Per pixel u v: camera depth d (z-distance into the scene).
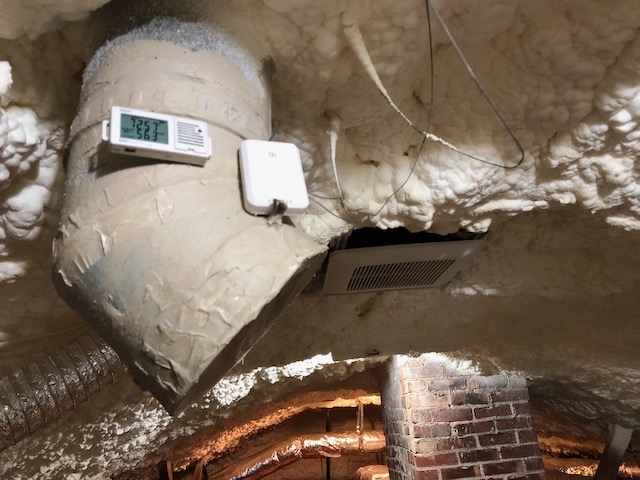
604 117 0.98
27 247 1.01
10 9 0.68
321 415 3.91
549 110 0.99
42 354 1.31
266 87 0.82
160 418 1.89
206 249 0.58
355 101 0.96
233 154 0.68
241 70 0.77
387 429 2.27
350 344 1.95
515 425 2.03
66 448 1.69
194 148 0.64
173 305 0.56
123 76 0.69
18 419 1.14
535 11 0.85
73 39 0.80
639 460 3.11
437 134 1.07
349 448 3.31
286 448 3.32
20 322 1.19
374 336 1.95
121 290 0.58
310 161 1.09
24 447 1.53
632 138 1.01
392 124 1.04
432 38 0.89
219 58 0.74
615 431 2.67
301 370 2.03
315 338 1.88
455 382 2.05
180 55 0.71
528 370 2.16
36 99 0.82
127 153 0.62
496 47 0.92
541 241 1.44
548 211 1.34
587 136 1.02
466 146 1.07
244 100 0.74
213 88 0.71
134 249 0.59
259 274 0.57
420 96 1.01
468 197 1.17
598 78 0.93
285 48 0.83
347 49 0.86
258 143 0.67
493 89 0.98
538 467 1.97
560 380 2.32
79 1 0.70
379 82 0.82
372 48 0.84
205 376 0.57
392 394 2.18
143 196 0.61
